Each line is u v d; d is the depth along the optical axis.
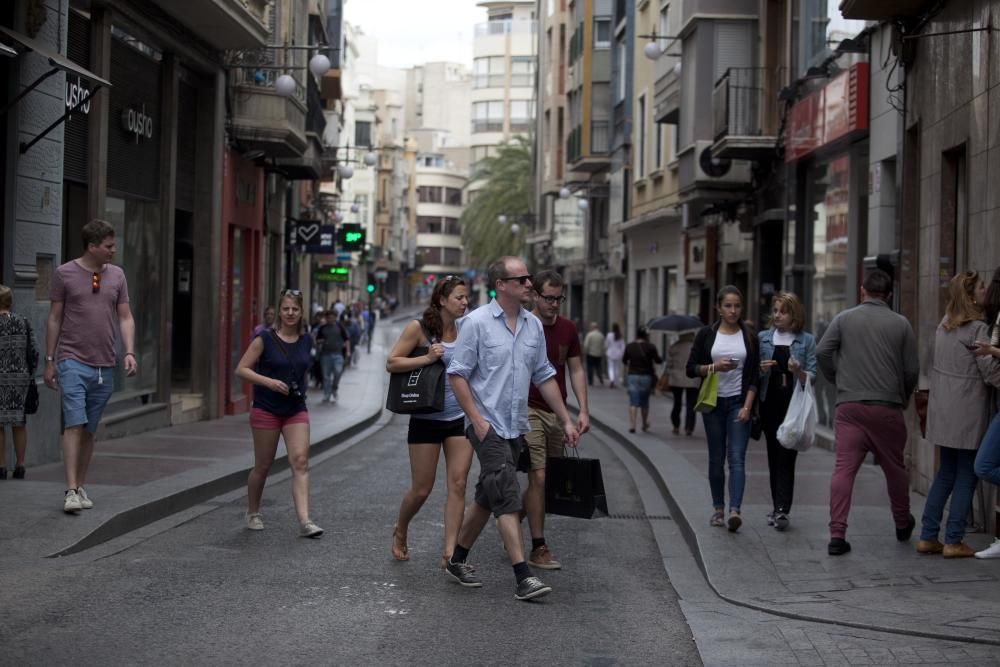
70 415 9.87
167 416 19.23
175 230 21.16
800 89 21.73
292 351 10.07
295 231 35.66
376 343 67.19
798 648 6.75
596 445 20.27
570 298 57.47
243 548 9.41
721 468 10.40
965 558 9.05
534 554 9.05
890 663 6.42
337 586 8.12
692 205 31.59
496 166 72.44
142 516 10.30
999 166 10.66
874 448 9.41
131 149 17.72
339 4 40.62
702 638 7.01
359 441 19.86
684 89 28.47
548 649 6.70
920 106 13.60
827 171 20.27
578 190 53.22
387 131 128.50
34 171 13.19
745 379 10.22
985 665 6.34
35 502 10.17
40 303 13.32
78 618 7.03
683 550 10.03
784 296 10.20
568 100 53.81
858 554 9.24
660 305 36.91
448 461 8.73
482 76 124.75
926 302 13.12
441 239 153.62
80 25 15.41
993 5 10.96
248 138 22.88
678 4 30.66
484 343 7.99
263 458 10.19
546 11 61.88
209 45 20.39
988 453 8.51
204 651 6.42
